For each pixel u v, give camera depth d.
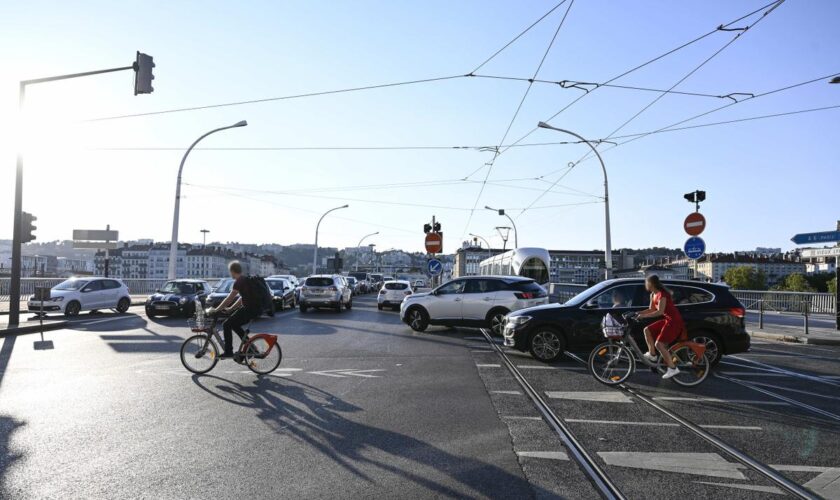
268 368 9.77
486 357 12.00
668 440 6.12
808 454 5.68
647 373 10.28
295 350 12.91
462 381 9.31
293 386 8.78
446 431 6.35
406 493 4.53
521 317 11.52
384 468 5.12
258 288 9.86
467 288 16.47
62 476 4.88
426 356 12.05
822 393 8.78
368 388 8.67
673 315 9.02
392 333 16.62
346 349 13.09
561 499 4.45
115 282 23.75
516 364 11.11
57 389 8.41
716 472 5.13
